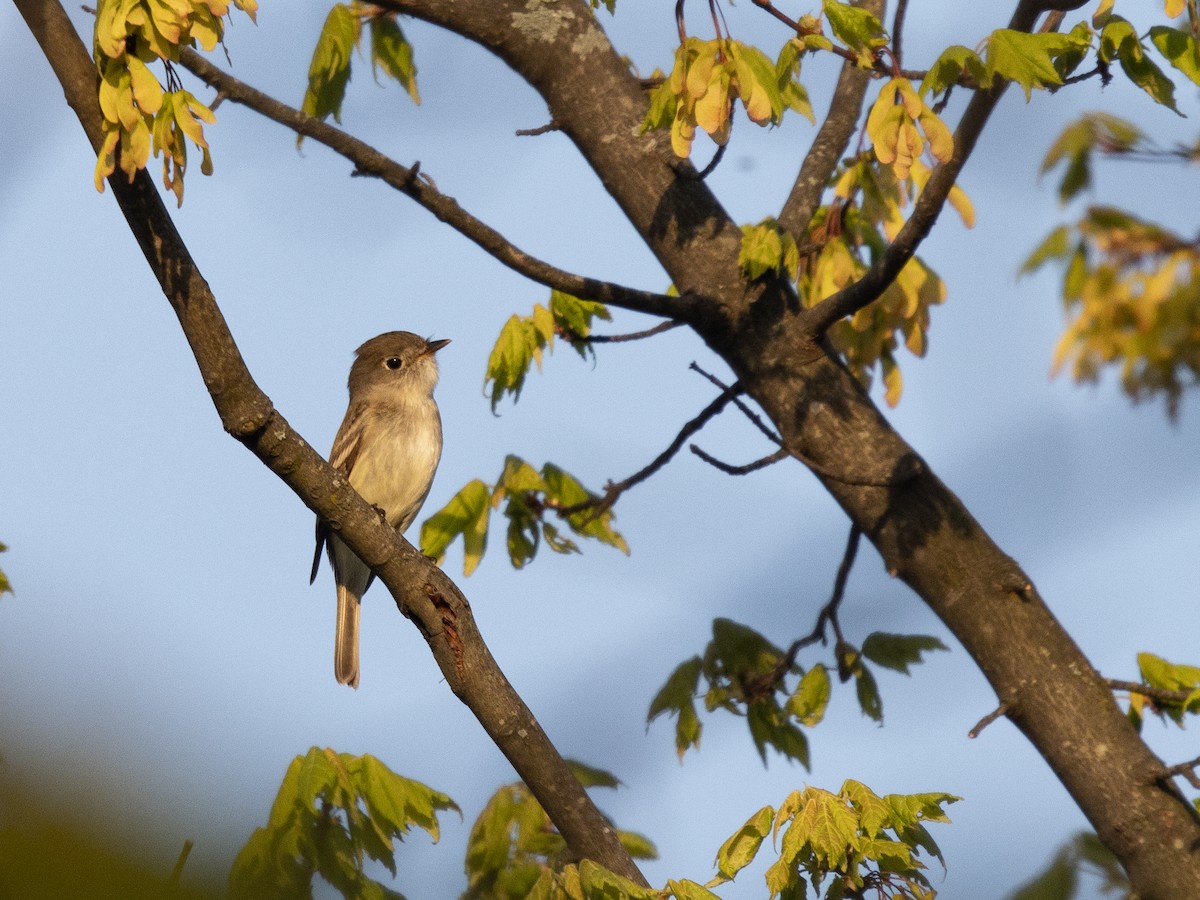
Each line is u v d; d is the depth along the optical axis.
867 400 10.56
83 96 7.39
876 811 8.15
